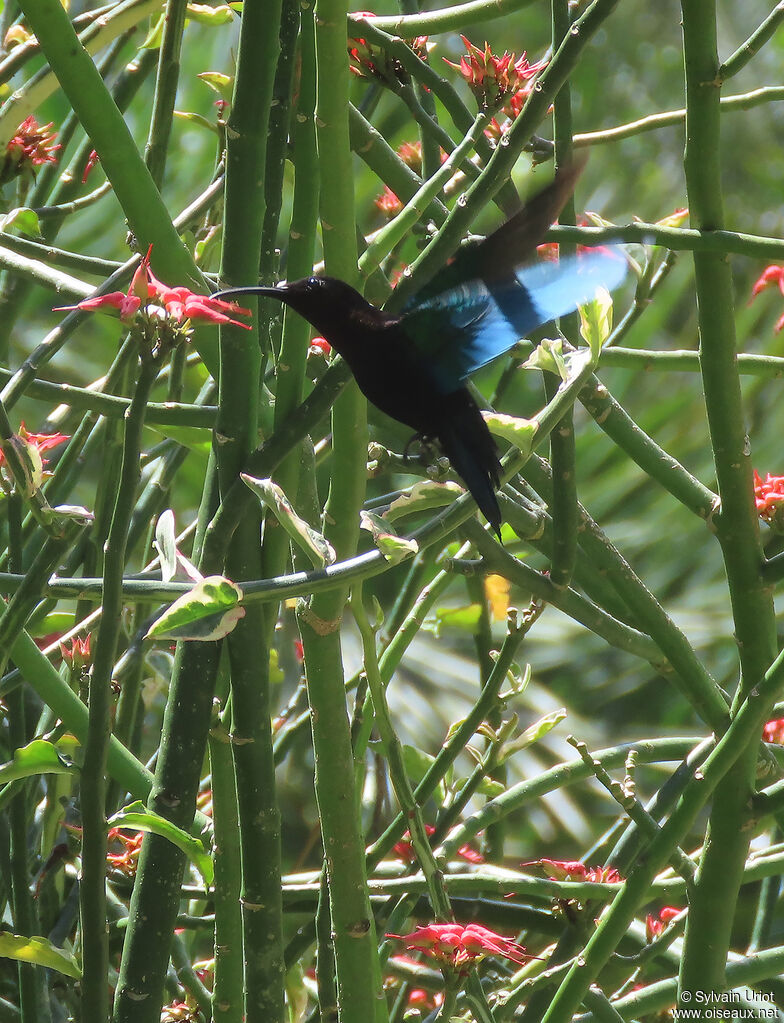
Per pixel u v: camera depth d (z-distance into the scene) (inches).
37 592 167.0
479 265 169.5
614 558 170.6
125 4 172.9
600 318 167.6
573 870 171.5
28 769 166.1
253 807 167.8
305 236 168.7
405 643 171.9
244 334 167.8
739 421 169.3
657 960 173.9
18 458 166.7
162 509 176.9
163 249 167.6
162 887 167.6
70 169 175.8
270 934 167.9
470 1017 172.6
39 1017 170.2
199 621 165.5
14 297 174.7
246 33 167.5
